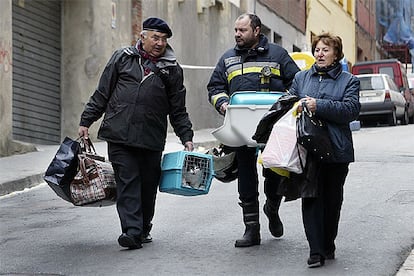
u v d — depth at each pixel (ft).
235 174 27.09
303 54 52.11
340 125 23.02
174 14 75.15
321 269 23.36
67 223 32.19
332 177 23.57
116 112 26.08
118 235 29.19
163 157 26.76
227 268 23.70
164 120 26.76
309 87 23.57
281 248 26.17
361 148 58.59
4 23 52.42
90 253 26.17
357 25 157.79
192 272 23.29
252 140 24.90
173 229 29.73
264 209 27.20
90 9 63.52
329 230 24.04
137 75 26.30
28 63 59.41
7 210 36.45
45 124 61.72
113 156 26.16
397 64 108.37
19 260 25.58
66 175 26.25
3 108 52.34
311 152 22.31
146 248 26.58
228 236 28.27
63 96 63.93
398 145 60.85
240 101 25.08
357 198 35.55
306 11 119.85
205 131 78.69
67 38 63.93
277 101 22.99
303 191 22.50
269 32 101.91
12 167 47.60
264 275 22.81
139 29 69.72
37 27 60.70
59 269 24.14
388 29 189.16
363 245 26.48
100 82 26.78
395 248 26.04
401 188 38.22
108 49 64.69
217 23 86.94
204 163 26.27
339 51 23.59
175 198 37.14
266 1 100.63
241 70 26.17
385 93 94.84
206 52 83.05
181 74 27.20
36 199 39.70
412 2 204.74
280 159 22.18
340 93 23.11
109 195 26.58
